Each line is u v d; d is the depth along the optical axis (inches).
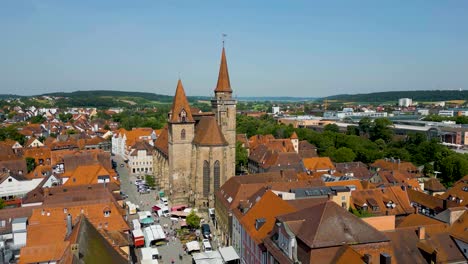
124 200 5329.7
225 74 5757.9
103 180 5300.2
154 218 4790.8
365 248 2036.2
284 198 3909.9
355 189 4471.0
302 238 2068.2
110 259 2042.3
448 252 2645.2
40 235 2869.1
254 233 2940.5
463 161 6732.3
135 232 3934.5
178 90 5403.5
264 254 2657.5
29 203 4315.9
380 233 2112.5
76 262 1573.6
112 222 3415.4
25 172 6146.7
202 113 5940.0
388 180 5506.9
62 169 6328.7
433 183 5767.7
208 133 5167.3
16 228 3198.8
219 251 3543.3
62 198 3922.2
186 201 5511.8
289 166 6766.7
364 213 3991.1
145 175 7480.3
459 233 2817.4
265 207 3206.2
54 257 2391.7
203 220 4813.0
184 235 4160.9
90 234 2114.9
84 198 3954.2
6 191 5403.5
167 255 3688.5
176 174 5457.7
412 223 3171.8
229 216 3814.0
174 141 5393.7
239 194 3966.5
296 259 2124.8
